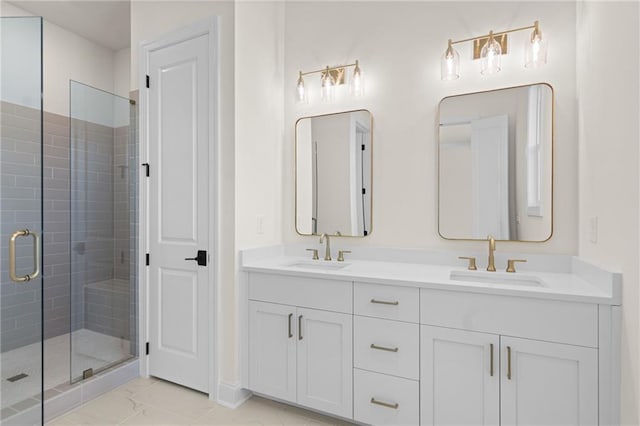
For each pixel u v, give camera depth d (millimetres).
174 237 2262
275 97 2484
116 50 3471
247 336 2068
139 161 2400
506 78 1938
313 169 2465
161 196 2320
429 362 1606
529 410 1430
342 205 2363
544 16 1861
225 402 2051
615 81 1312
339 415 1805
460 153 2031
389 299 1687
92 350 2281
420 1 2158
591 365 1329
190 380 2197
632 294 1187
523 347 1435
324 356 1846
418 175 2150
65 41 3090
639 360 1136
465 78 2035
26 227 1679
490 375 1489
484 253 1972
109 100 2477
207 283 2125
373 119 2277
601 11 1456
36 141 1661
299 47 2523
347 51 2363
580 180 1730
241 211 2105
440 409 1588
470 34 2031
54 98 2980
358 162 2320
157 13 2352
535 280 1724
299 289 1912
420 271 1877
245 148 2145
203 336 2146
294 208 2525
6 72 1681
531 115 1874
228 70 2070
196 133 2176
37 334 1663
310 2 2490
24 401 1674
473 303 1521
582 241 1707
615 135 1312
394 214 2217
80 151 2324
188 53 2207
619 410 1291
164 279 2307
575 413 1356
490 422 1493
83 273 2285
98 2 2691
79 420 1887
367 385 1738
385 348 1686
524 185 1890
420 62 2152
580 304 1345
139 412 1969
